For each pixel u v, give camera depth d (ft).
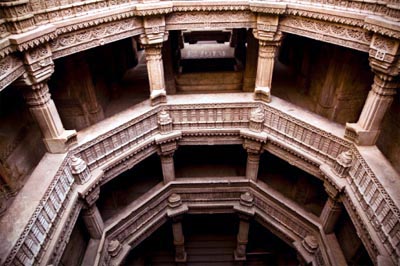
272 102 33.40
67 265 29.55
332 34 25.45
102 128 30.45
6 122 27.37
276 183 42.86
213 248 51.96
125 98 40.70
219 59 46.34
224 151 47.55
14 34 20.86
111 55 38.96
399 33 19.95
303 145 31.35
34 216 21.25
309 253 35.22
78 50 25.68
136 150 33.09
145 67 48.32
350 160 27.02
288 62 46.42
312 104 37.73
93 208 30.94
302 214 35.45
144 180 44.45
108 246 34.40
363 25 22.67
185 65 46.55
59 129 26.94
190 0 29.07
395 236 20.22
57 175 24.88
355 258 30.17
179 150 47.83
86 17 24.66
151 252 51.90
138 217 37.96
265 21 28.63
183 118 34.83
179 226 44.78
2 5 19.71
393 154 28.43
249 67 37.37
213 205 42.73
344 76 30.60
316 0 25.55
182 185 40.96
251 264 50.52
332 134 28.22
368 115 25.21
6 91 27.48
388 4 20.99
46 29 22.03
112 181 39.68
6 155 26.84
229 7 28.96
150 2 27.86
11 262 18.40
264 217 40.73
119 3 27.14
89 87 33.09
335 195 28.91
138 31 29.09
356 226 25.39
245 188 41.45
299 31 27.78
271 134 34.14
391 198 21.09
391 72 22.15
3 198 26.78
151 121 34.06
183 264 50.44
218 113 34.45
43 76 23.56
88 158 29.50
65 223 25.04
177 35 40.60
